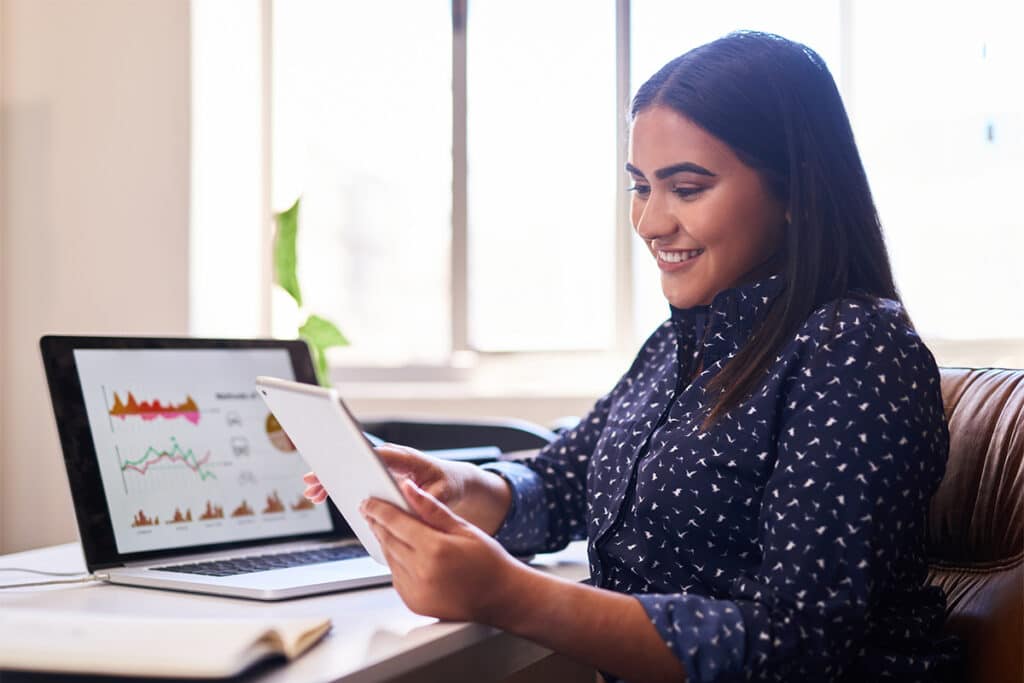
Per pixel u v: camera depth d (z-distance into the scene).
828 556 0.90
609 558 1.11
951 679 1.07
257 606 1.01
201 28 2.56
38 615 0.77
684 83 1.07
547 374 2.73
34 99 2.60
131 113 2.55
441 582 0.85
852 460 0.92
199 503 1.30
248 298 2.76
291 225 2.43
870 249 1.09
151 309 2.55
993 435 1.17
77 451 1.21
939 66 2.36
